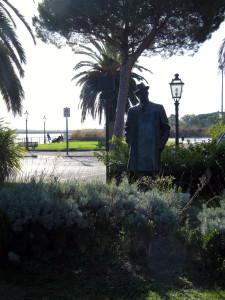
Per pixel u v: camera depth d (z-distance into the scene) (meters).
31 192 6.11
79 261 5.41
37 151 37.19
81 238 5.58
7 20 17.80
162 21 26.08
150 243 5.52
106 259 5.45
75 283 4.98
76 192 6.39
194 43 27.77
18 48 18.22
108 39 27.77
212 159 10.48
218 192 10.13
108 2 24.47
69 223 5.50
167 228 5.79
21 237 5.45
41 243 5.44
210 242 5.17
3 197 5.78
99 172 18.08
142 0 24.17
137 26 25.97
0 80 19.86
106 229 5.91
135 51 27.73
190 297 4.59
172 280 5.00
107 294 4.71
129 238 5.59
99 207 6.05
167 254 5.45
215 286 4.89
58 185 6.67
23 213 5.46
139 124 8.16
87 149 38.50
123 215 6.00
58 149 38.12
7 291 4.81
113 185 6.83
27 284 5.00
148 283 4.93
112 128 36.25
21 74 19.33
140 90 8.20
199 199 9.70
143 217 5.72
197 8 24.72
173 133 50.12
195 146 11.66
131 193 6.65
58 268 5.30
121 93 28.28
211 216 5.59
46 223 5.45
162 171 9.98
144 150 8.12
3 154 12.80
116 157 10.85
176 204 6.46
